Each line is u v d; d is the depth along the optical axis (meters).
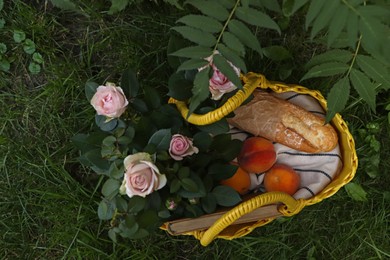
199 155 1.08
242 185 1.15
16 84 1.33
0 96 1.32
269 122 1.15
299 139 1.14
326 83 1.29
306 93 1.18
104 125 1.06
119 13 1.29
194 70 1.05
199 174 1.09
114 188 1.02
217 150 1.10
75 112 1.31
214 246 1.35
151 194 1.02
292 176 1.14
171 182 1.02
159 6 1.27
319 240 1.35
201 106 1.08
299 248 1.35
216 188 1.09
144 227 1.02
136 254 1.32
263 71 1.29
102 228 1.32
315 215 1.35
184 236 1.35
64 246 1.31
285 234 1.34
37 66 1.30
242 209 0.98
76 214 1.31
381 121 1.32
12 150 1.31
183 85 1.06
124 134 1.05
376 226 1.34
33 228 1.34
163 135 1.02
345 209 1.35
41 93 1.31
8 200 1.32
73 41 1.32
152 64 1.30
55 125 1.31
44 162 1.31
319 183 1.15
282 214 1.10
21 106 1.33
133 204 1.00
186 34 0.83
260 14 0.85
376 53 0.75
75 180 1.31
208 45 0.83
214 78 0.97
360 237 1.34
